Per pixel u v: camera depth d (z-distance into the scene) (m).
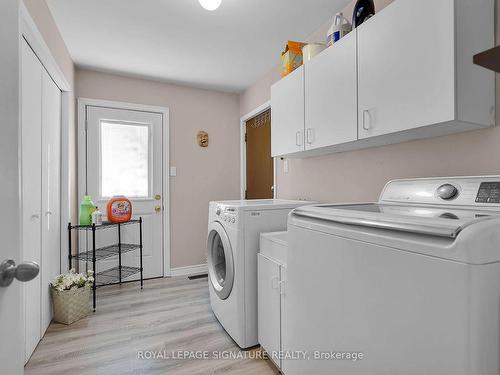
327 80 1.58
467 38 1.03
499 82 1.13
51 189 2.12
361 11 1.47
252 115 3.30
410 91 1.13
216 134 3.52
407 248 0.68
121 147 3.05
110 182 3.00
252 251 1.78
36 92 1.80
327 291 0.92
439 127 1.14
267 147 3.07
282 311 1.46
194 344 1.83
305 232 1.03
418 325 0.65
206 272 3.41
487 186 1.00
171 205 3.28
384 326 0.73
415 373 0.66
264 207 1.83
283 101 2.02
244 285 1.76
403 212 1.03
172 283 3.01
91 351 1.75
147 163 3.17
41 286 1.89
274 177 2.84
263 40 2.35
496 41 1.13
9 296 0.65
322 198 2.17
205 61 2.72
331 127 1.56
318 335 0.96
